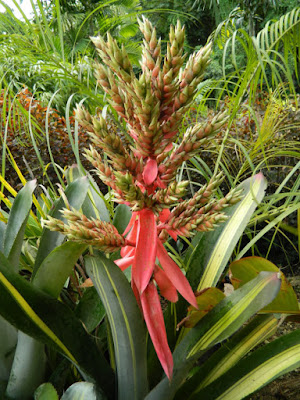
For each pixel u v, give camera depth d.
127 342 0.84
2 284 0.79
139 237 0.77
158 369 1.10
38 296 0.88
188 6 8.48
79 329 0.94
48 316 0.89
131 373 0.88
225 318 0.89
